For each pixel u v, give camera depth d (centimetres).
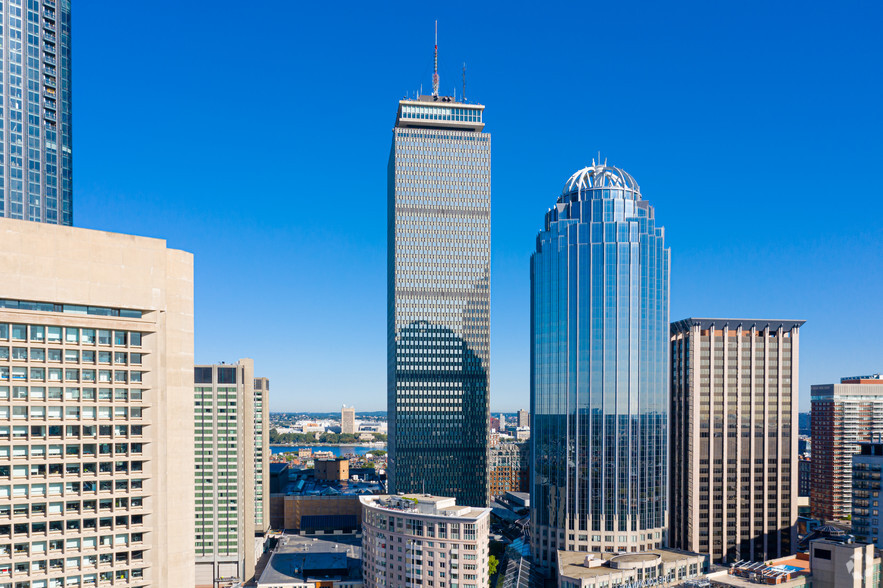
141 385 9775
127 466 9625
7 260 8769
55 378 9156
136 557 9669
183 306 10244
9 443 8794
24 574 8850
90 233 9431
